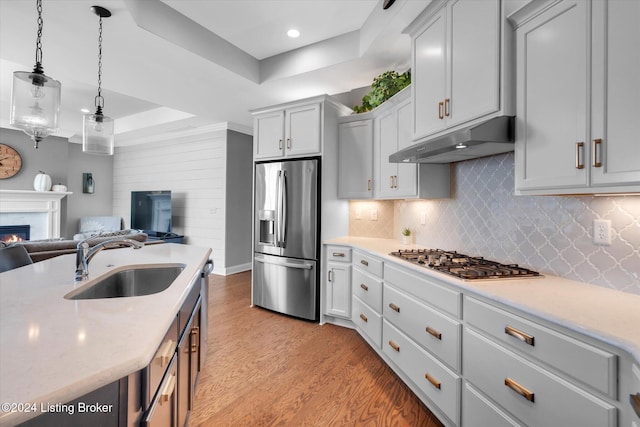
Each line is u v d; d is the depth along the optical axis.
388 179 2.98
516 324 1.25
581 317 1.07
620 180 1.10
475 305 1.48
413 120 2.28
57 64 3.04
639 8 1.05
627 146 1.08
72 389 0.62
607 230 1.46
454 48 1.86
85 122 2.43
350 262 3.13
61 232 6.20
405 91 2.56
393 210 3.46
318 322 3.33
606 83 1.14
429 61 2.10
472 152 2.00
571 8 1.26
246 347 2.73
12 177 5.58
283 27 2.93
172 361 1.22
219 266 5.54
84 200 7.05
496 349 1.34
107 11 2.19
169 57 2.88
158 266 1.88
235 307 3.81
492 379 1.37
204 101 4.16
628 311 1.14
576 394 1.02
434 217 2.76
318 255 3.32
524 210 1.89
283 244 3.48
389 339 2.32
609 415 0.93
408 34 2.35
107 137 2.50
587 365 1.00
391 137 2.93
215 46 3.02
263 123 3.68
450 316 1.66
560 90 1.30
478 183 2.27
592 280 1.52
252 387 2.12
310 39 3.13
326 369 2.37
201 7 2.63
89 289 1.47
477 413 1.45
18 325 0.91
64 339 0.82
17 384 0.61
